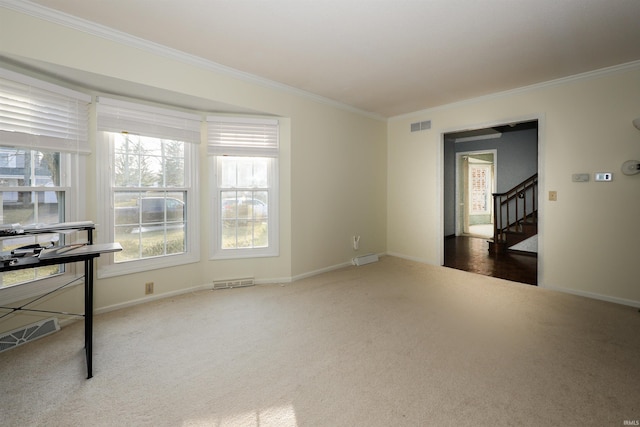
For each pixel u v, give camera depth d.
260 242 3.81
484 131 6.52
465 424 1.50
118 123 2.85
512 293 3.45
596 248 3.30
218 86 3.12
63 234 2.61
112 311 2.90
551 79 3.49
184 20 2.31
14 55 2.08
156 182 3.22
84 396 1.70
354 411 1.59
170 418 1.54
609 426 1.48
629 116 3.08
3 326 2.26
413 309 2.97
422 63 3.06
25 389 1.75
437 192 4.67
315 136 4.11
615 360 2.06
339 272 4.32
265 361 2.06
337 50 2.78
